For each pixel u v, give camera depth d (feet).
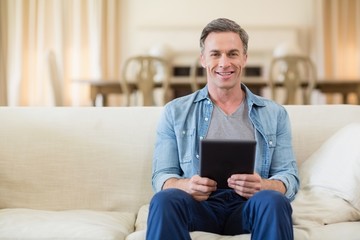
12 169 6.17
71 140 6.27
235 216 4.81
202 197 4.71
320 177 5.38
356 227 4.66
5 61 19.51
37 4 19.29
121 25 20.26
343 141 5.53
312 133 6.28
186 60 20.02
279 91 18.28
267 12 20.16
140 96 13.88
